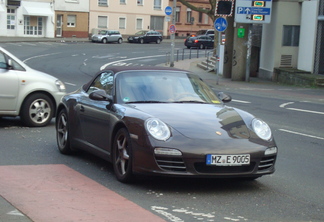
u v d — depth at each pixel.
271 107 16.70
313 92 22.75
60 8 63.72
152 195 6.24
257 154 6.31
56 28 63.91
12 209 5.42
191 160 6.10
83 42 60.81
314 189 6.89
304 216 5.68
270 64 28.80
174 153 6.09
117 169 6.82
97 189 6.37
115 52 49.19
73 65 35.94
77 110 8.04
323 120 14.07
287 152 9.48
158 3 72.31
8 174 6.96
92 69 33.50
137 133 6.33
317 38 26.55
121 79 7.51
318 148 10.01
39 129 10.95
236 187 6.80
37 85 11.02
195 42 57.53
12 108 10.84
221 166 6.18
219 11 25.42
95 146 7.53
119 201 5.88
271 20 28.59
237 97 19.92
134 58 44.16
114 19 68.69
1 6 58.88
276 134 11.49
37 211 5.37
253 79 29.42
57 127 8.77
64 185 6.49
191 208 5.77
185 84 7.73
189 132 6.32
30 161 7.92
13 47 47.91
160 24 73.06
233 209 5.81
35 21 61.97
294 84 26.20
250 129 6.65
